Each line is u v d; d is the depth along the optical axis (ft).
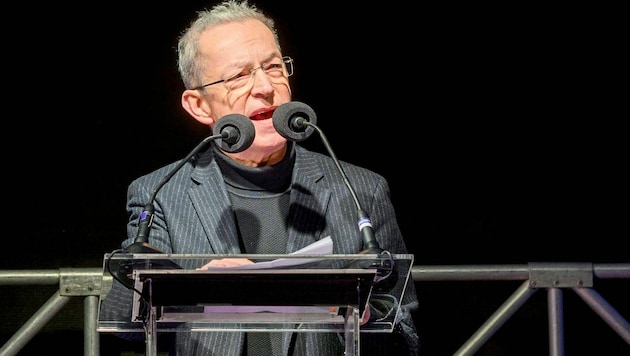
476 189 41.34
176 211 25.12
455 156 41.45
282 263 19.65
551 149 41.32
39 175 41.09
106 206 41.14
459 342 40.11
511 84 41.47
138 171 41.22
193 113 26.73
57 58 41.04
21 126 41.04
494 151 41.42
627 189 41.04
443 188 41.37
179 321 21.06
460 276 33.04
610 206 41.04
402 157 41.47
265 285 20.06
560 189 41.24
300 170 25.90
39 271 32.24
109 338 38.09
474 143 41.45
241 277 19.86
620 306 40.19
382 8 41.34
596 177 41.16
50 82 41.06
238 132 22.76
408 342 24.71
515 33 41.34
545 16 41.27
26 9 40.81
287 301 20.16
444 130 41.50
